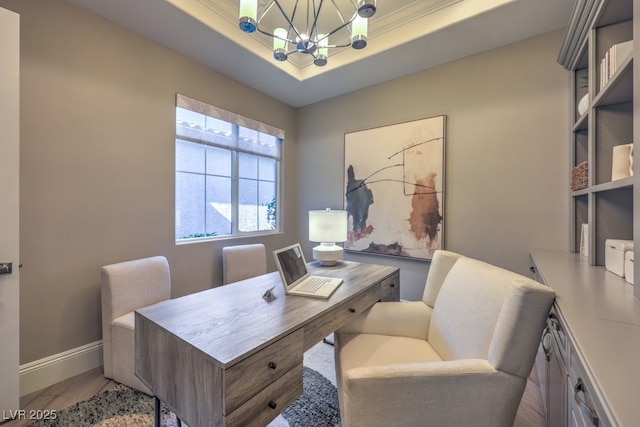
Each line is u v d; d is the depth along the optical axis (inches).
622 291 44.3
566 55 77.5
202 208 112.0
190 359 38.4
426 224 109.0
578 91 80.8
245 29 60.1
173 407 41.4
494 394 38.5
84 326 78.8
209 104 108.8
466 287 52.4
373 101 123.8
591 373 23.4
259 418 38.5
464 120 101.3
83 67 77.8
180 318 46.8
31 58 69.3
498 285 45.1
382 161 120.3
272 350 40.4
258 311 50.0
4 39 57.6
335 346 63.2
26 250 69.3
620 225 62.0
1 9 57.3
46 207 72.1
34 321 70.6
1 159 57.3
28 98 69.0
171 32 88.4
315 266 86.9
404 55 99.9
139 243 90.2
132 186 88.4
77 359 77.1
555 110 85.9
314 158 144.8
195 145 109.3
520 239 91.7
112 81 83.4
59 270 74.4
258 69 110.7
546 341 50.9
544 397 57.9
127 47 86.4
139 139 89.7
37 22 70.0
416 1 84.7
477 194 99.0
